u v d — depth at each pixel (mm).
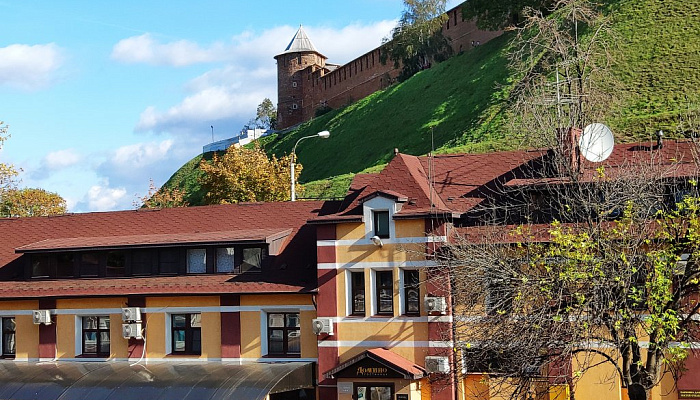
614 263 26156
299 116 191750
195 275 39469
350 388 34906
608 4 122875
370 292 35750
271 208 41938
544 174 32656
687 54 103875
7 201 84188
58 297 40125
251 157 70000
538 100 35094
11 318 41969
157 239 40438
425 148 121312
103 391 36062
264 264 38719
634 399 25406
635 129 89062
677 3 115500
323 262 36500
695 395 31312
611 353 30828
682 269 27625
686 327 27062
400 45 156250
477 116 117438
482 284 28375
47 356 40750
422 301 34844
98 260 41000
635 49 108562
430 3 154375
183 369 36906
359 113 155375
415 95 142375
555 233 26125
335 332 36094
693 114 38156
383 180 37000
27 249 41500
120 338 39812
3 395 37312
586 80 38500
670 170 32562
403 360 34656
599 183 28484
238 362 37969
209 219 42500
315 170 149500
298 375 35875
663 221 27531
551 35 38688
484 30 144125
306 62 191875
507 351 26703
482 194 37719
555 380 29266
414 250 34969
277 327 38250
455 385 34219
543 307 25875
